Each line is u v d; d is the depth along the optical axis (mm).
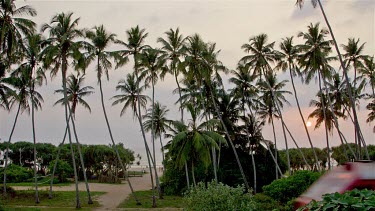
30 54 36906
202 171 43281
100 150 71938
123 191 50625
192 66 35844
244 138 45312
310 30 35719
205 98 43844
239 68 43000
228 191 14688
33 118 39438
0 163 83875
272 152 45844
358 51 38969
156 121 46781
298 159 71562
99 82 37406
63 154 72312
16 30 26047
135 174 93938
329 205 3027
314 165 70875
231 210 14172
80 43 33938
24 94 39562
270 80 43594
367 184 6559
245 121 44344
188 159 31141
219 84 43156
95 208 34219
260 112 46469
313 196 7238
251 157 45062
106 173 78438
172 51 37188
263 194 18984
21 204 36031
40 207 34438
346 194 3141
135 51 36812
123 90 42281
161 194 43031
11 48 25375
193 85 43594
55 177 67812
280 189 18062
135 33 36688
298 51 36312
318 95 46156
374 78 43094
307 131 41531
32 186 57531
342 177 7129
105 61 35750
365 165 7039
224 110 44219
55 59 34156
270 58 41312
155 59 38844
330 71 38969
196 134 29141
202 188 15656
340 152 64312
